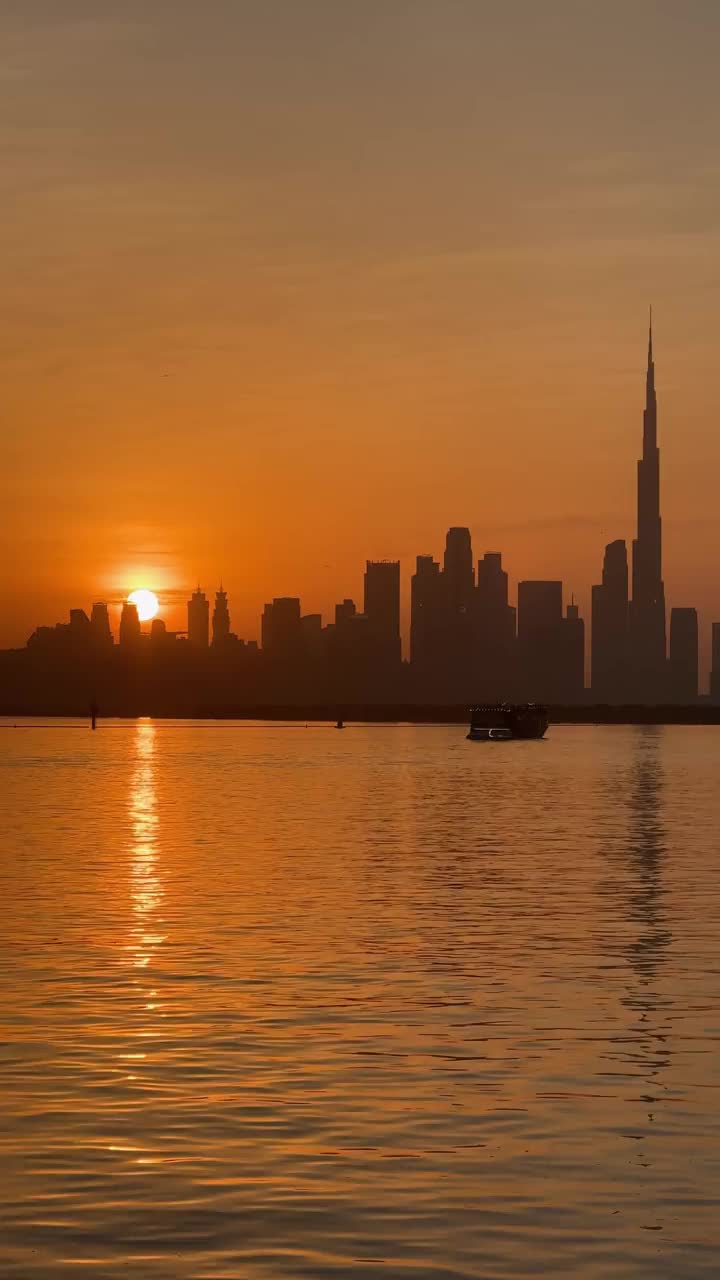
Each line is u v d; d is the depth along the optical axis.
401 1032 31.16
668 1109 24.92
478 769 180.12
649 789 134.50
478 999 34.81
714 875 61.56
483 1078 27.14
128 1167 21.64
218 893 54.97
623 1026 31.78
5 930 45.56
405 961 40.06
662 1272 17.64
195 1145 22.80
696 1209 19.84
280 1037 30.66
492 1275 17.56
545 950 42.06
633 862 66.94
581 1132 23.53
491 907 51.34
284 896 54.28
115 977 37.53
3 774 166.75
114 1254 18.20
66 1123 24.02
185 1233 18.95
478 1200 20.22
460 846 75.25
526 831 85.62
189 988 36.06
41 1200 20.19
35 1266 17.81
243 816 98.44
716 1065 28.14
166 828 87.75
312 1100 25.58
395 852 71.88
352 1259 18.08
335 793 128.50
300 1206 19.97
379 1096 25.84
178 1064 28.20
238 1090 26.22
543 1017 32.78
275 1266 17.86
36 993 35.41
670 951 41.81
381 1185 20.86
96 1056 28.89
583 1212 19.73
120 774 167.12
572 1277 17.50
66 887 57.00
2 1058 28.69
